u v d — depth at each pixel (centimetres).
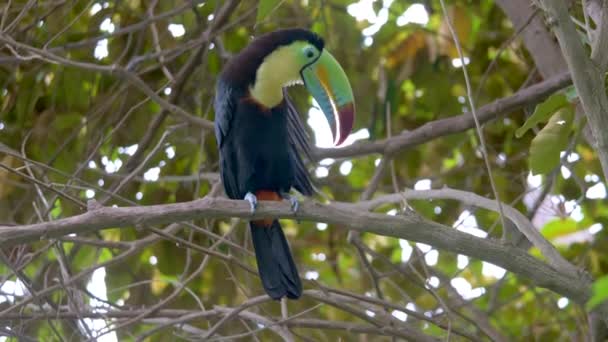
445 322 1136
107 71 1063
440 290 1287
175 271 1198
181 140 1235
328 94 948
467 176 1325
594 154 1197
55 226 753
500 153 1323
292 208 792
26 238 752
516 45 1306
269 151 931
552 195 1250
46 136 1205
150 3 1171
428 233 775
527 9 1118
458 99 1376
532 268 773
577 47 700
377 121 1356
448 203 1277
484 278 1421
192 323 1151
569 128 840
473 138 1370
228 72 945
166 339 1089
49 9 1154
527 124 841
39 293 938
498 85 1348
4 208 1190
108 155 1163
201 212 780
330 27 1326
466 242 773
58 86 1240
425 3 1325
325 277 1439
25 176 830
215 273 1194
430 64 1306
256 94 927
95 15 1211
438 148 1348
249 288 1130
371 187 1120
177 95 1186
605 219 1259
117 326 941
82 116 1233
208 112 1201
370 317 970
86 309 983
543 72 1114
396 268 1046
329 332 1180
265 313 1076
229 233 1056
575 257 1312
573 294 771
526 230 834
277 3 923
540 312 1295
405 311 956
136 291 1173
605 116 707
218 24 1152
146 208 768
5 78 1265
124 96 1184
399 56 1308
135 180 1128
